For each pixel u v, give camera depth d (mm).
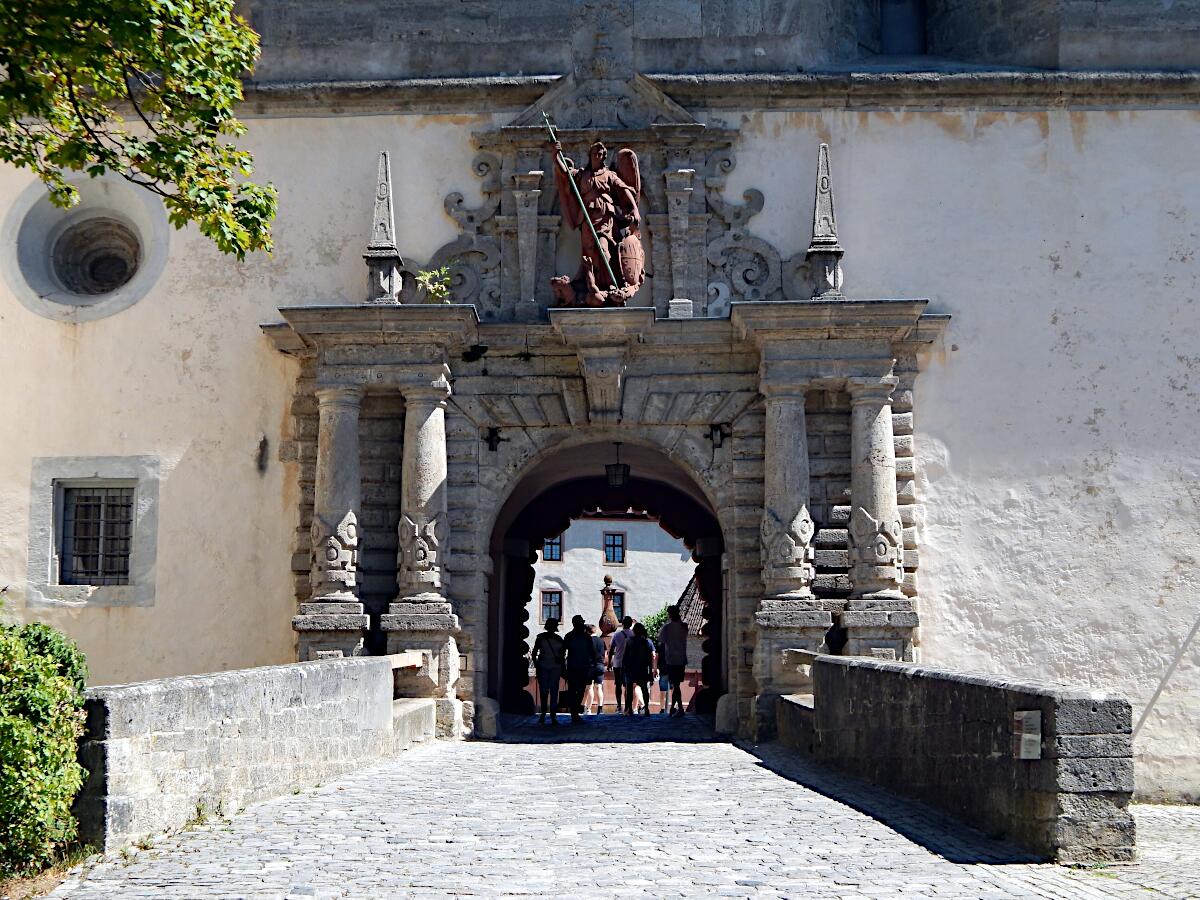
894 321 20172
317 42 22406
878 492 20266
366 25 22422
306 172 22156
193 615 21469
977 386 21500
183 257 22141
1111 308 21609
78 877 9609
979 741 11391
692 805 12828
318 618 20125
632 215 21250
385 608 20969
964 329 21594
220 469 21688
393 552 21094
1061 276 21688
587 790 13883
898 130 21969
